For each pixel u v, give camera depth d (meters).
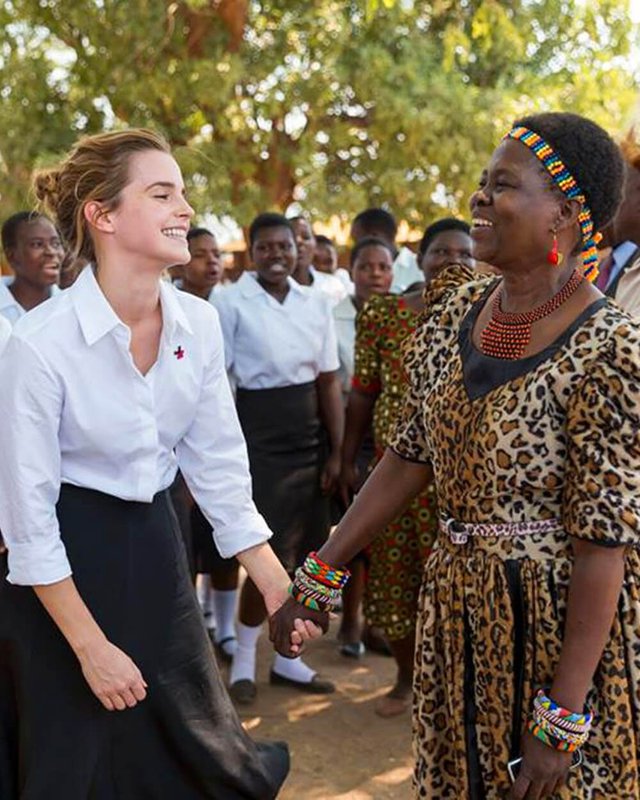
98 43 11.91
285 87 11.95
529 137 2.10
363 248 5.65
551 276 2.12
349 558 2.49
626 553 2.11
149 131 2.56
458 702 2.22
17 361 2.42
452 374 2.23
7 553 2.65
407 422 2.42
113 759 2.54
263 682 4.96
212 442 2.78
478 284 2.35
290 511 4.84
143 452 2.54
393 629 4.35
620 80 12.59
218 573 5.09
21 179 12.35
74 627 2.43
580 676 2.04
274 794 2.79
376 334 4.48
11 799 2.58
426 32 12.96
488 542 2.15
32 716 2.50
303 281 6.64
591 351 2.02
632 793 2.12
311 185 12.20
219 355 2.73
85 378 2.46
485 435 2.10
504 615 2.13
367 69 11.92
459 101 11.96
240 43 12.11
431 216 12.88
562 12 12.80
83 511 2.52
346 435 4.78
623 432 1.98
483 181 2.17
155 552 2.58
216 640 5.28
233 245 15.20
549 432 2.05
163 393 2.58
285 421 4.82
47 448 2.44
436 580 2.28
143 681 2.49
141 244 2.47
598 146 2.10
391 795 3.90
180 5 11.97
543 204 2.08
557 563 2.10
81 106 12.63
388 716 4.55
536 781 2.08
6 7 12.33
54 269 4.66
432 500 4.27
